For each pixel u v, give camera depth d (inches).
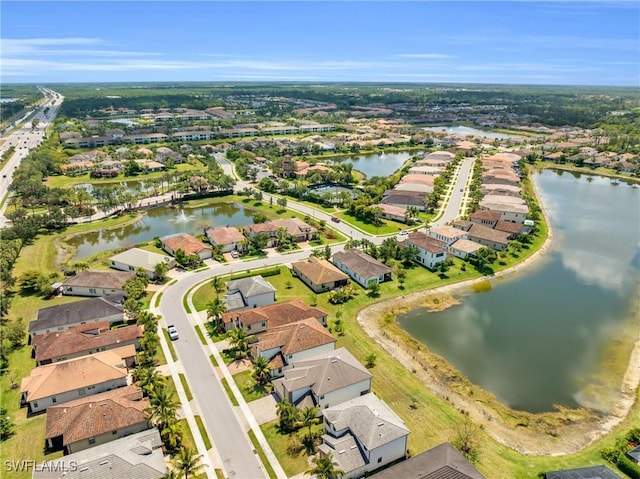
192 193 7504.9
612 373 3186.5
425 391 2908.5
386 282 4453.7
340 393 2696.9
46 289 4023.1
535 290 4421.8
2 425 2445.9
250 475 2225.6
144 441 2294.5
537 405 2842.0
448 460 2075.5
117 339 3228.3
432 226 6117.1
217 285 4173.2
